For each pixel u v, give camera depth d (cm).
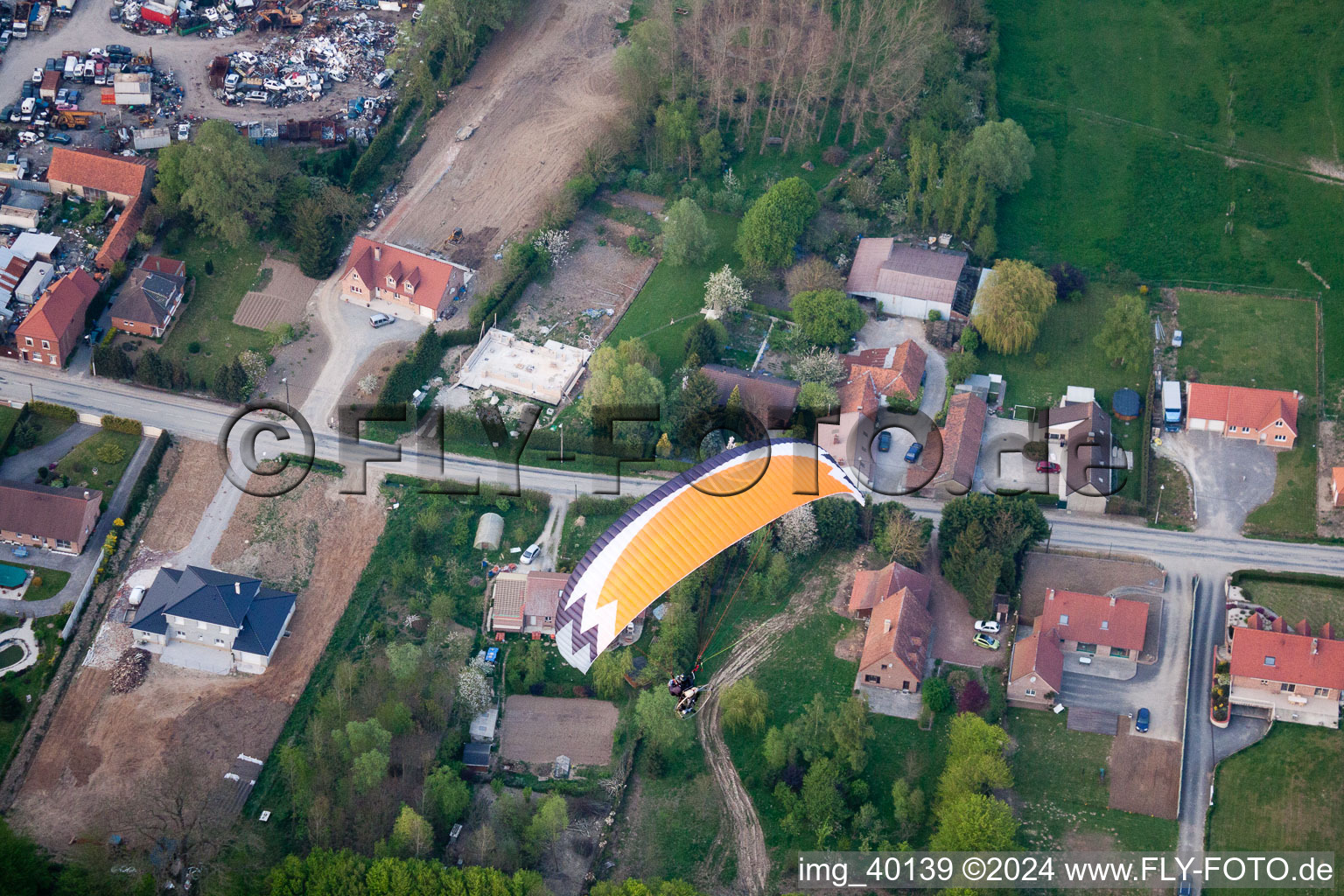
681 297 17825
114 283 17000
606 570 10256
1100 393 16950
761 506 10488
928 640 14400
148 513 15162
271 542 15062
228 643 14000
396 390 16362
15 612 14112
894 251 18138
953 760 13100
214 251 17712
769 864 12800
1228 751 13550
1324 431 16450
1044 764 13488
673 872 12738
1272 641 13875
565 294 17775
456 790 12744
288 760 12762
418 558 15025
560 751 13562
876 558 15150
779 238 17662
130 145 18362
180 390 16325
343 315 17350
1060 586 14962
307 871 11944
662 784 13350
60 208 17725
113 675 13800
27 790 12938
